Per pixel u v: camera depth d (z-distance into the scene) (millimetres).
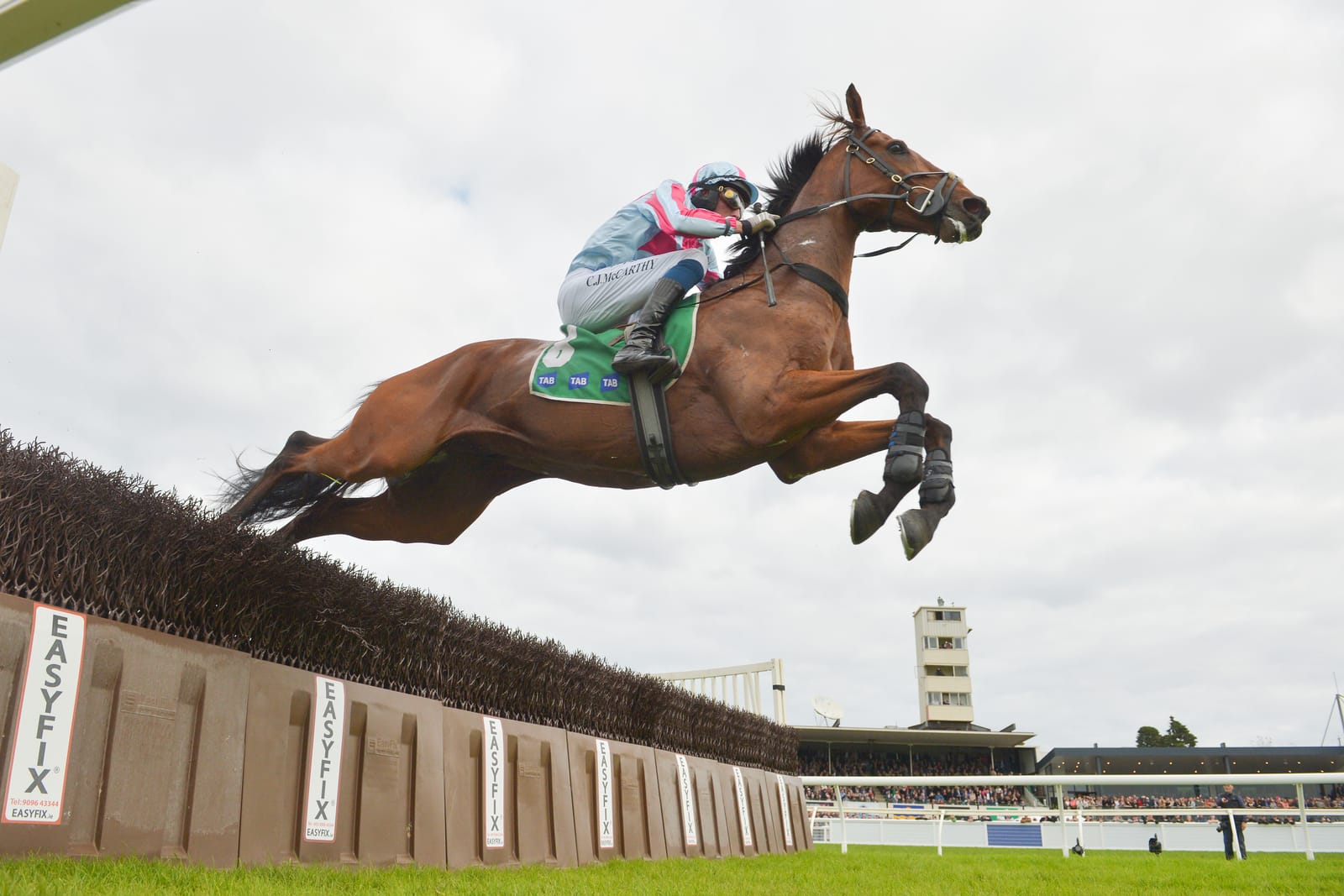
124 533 2795
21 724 2389
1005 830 13867
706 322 3689
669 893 3012
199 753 2871
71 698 2521
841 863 6062
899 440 3357
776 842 7969
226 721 2986
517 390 3920
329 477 4254
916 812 13836
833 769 29156
